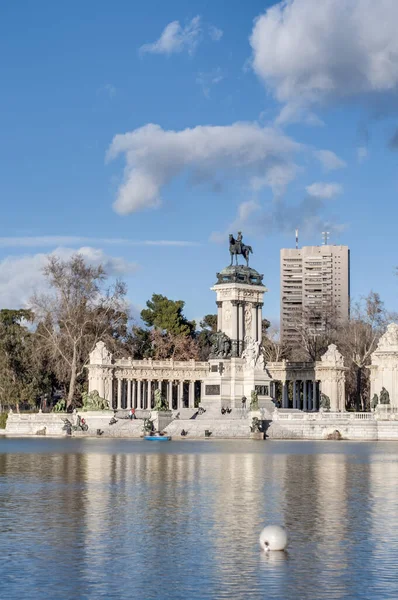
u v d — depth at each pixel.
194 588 35.62
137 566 39.28
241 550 42.41
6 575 37.78
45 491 64.06
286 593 34.88
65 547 43.19
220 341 186.25
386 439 152.88
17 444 134.88
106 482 70.31
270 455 104.25
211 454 106.06
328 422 155.75
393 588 35.53
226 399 183.12
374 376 183.38
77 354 198.38
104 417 174.88
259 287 192.50
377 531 47.12
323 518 51.31
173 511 53.94
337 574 37.75
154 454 105.88
